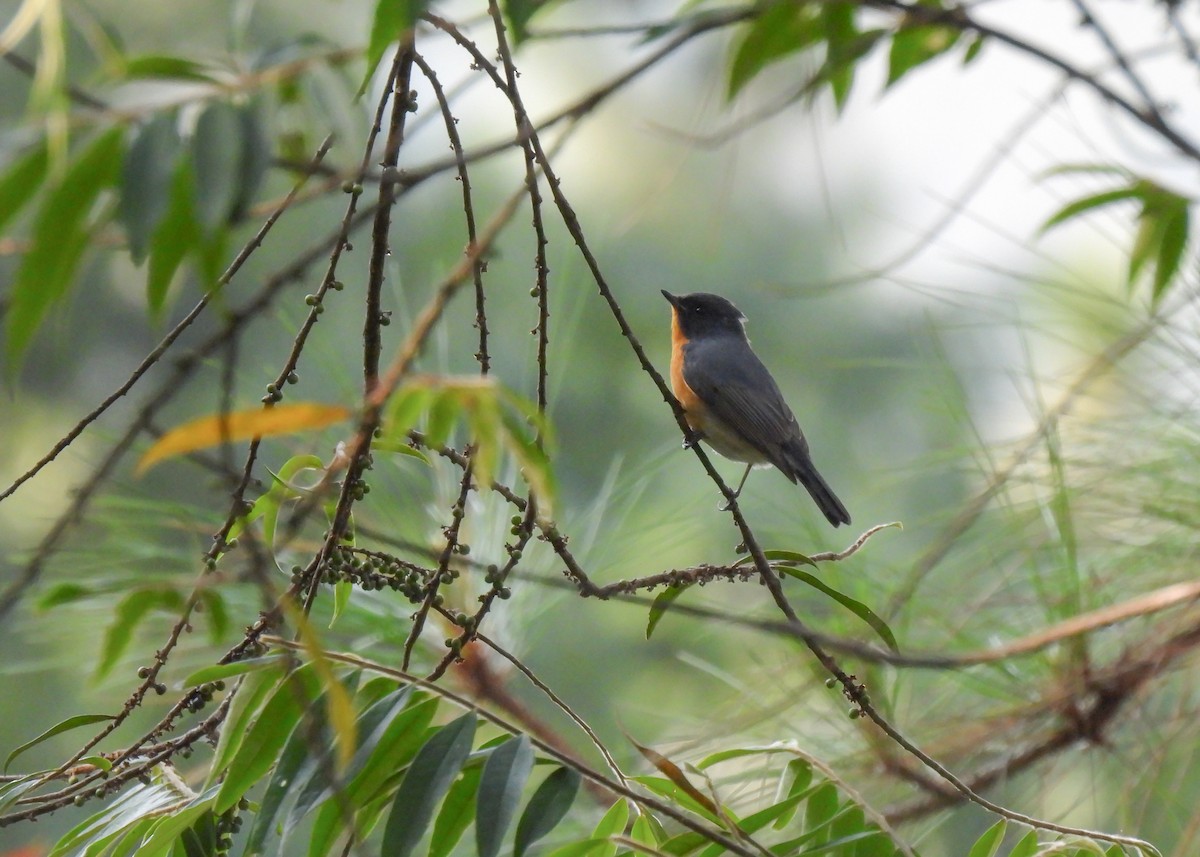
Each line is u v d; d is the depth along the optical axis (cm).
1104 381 667
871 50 670
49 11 319
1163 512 626
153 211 316
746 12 482
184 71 339
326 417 313
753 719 658
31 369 1358
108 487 671
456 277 344
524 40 399
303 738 422
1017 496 650
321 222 1351
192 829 491
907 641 643
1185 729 627
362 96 352
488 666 677
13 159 318
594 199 1537
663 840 474
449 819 447
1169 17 631
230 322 328
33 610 595
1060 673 620
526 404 316
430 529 690
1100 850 486
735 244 1521
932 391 747
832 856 502
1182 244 694
